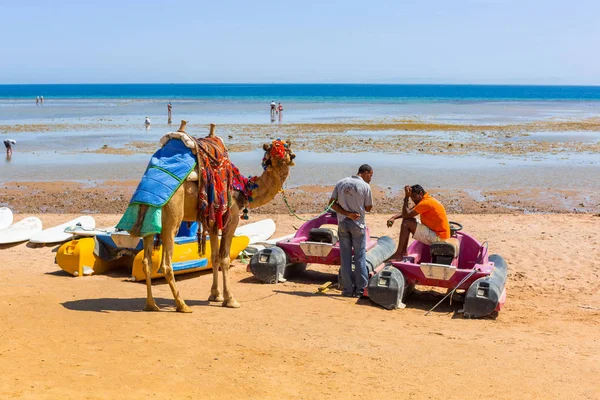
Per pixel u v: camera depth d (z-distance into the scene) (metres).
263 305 9.47
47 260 12.59
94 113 69.00
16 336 6.86
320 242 11.29
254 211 18.44
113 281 10.80
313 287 11.03
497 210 18.98
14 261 12.41
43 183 23.03
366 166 10.23
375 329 8.37
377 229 15.88
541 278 11.77
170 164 8.30
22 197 20.52
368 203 10.18
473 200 20.38
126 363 6.23
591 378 6.61
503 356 7.30
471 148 34.47
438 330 8.49
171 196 8.16
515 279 11.71
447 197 20.78
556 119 61.66
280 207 19.12
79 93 169.12
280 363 6.62
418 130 46.22
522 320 9.17
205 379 5.97
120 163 28.23
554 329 8.68
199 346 7.02
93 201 20.08
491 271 9.87
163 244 8.44
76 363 6.11
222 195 8.79
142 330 7.50
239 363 6.52
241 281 11.30
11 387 5.30
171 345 6.96
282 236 15.09
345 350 7.26
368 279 10.40
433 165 27.81
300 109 81.06
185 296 9.82
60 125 50.31
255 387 5.86
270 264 11.06
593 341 8.09
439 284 9.98
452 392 6.05
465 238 11.29
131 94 160.75
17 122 53.78
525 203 20.06
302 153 31.88
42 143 36.34
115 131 44.50
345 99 125.44
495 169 26.75
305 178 24.23
